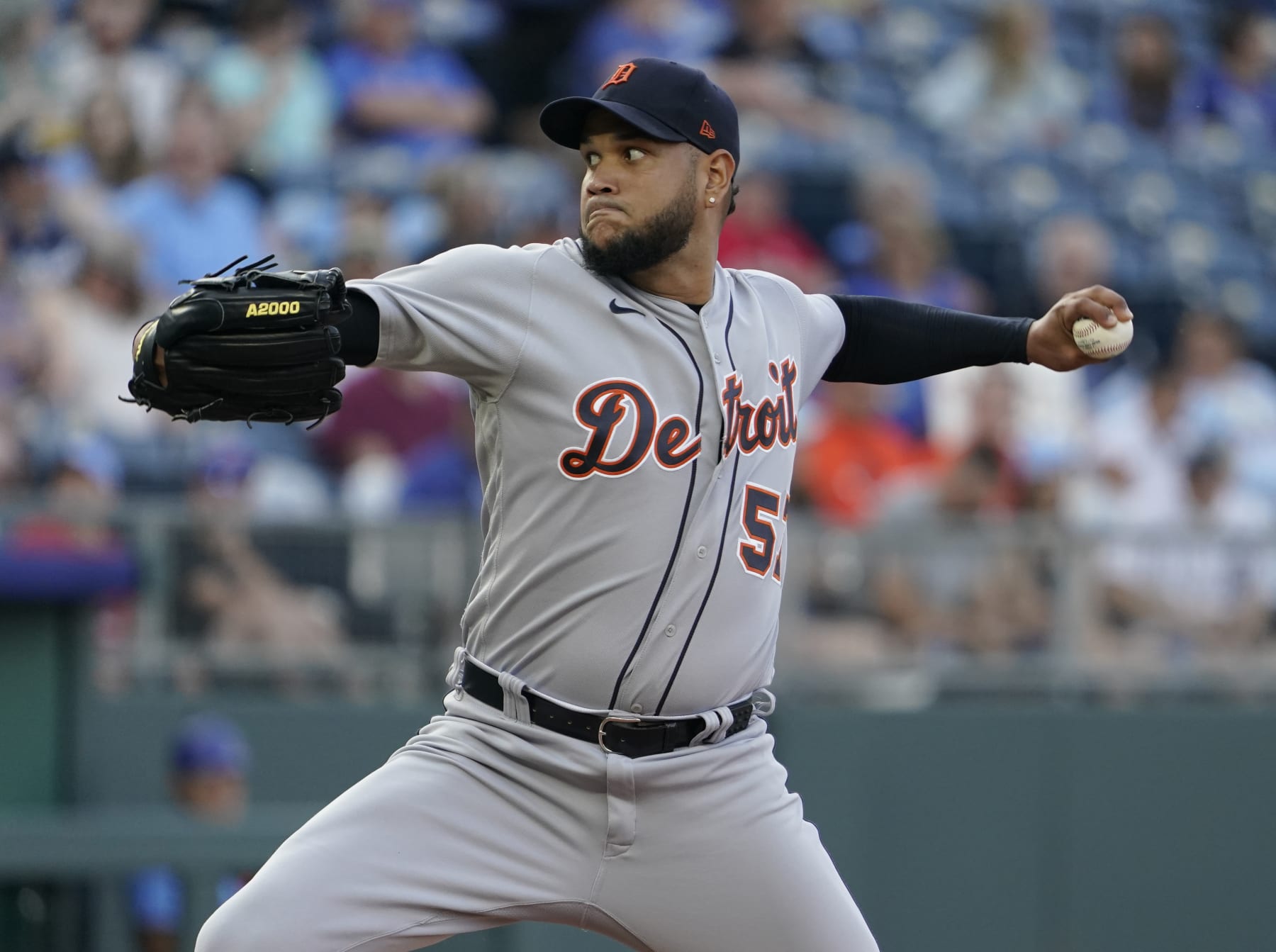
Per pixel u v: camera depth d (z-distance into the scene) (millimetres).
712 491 9734
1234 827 24750
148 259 29422
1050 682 24297
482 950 18656
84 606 17750
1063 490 29094
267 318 8828
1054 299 38625
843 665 23547
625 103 9523
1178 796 24594
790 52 40312
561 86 38281
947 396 29250
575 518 9594
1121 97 44062
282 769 22266
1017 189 40875
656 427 9594
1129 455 31344
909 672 23812
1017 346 10930
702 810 10000
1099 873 24266
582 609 9672
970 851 23734
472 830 9812
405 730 22656
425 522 22938
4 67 30484
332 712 22500
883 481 28500
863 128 40094
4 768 17344
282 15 33719
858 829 23312
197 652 22312
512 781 9914
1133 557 24688
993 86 42438
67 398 26859
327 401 9320
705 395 9734
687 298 9977
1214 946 24562
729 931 10203
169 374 8922
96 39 31969
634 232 9578
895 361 11141
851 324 11086
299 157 33156
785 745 23094
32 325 26969
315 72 34094
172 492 26219
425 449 27547
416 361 9492
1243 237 43344
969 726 23812
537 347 9492
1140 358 34094
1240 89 45844
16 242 28203
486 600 10031
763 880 10125
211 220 30516
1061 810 24172
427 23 36906
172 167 30484
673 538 9648
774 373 10195
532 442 9609
